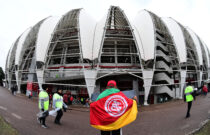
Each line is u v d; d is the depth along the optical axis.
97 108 3.21
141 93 22.92
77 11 23.44
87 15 25.86
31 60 28.28
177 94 25.89
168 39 24.09
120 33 23.56
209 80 27.48
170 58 25.36
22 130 5.85
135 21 27.77
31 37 25.73
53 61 26.38
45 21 25.08
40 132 6.05
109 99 3.21
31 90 22.94
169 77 24.30
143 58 20.23
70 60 25.42
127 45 24.80
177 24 25.78
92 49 22.00
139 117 11.10
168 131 6.87
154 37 21.11
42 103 6.57
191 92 8.39
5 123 6.14
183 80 22.30
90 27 23.92
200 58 26.73
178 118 9.02
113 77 22.67
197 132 5.84
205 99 16.95
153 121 9.32
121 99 3.26
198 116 8.52
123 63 23.66
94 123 3.20
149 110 14.28
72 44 24.92
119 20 24.36
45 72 22.56
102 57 25.06
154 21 23.19
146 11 25.56
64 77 22.31
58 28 22.81
